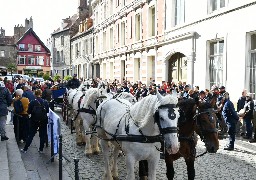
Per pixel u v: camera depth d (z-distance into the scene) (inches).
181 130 252.7
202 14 695.1
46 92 617.0
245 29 575.8
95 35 1603.1
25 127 478.0
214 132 243.8
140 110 227.3
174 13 828.0
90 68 1702.8
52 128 382.9
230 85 617.6
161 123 206.8
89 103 395.9
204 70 691.4
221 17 637.9
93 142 407.8
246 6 570.6
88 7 2100.1
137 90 716.7
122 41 1215.6
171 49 823.1
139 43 1031.6
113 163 307.9
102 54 1476.4
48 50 2691.9
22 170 335.3
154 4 916.6
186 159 254.5
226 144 470.3
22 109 474.0
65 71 2183.8
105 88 424.2
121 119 250.8
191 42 729.0
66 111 666.8
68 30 2107.5
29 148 450.3
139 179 298.0
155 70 923.4
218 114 275.4
